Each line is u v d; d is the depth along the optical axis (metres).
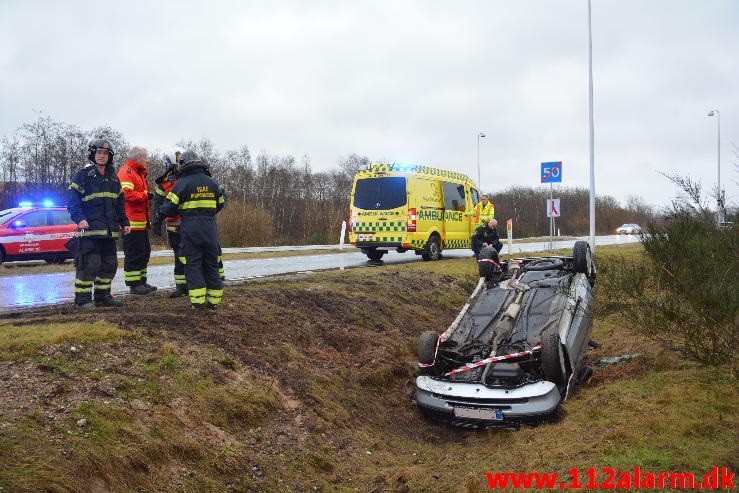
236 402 4.98
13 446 3.46
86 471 3.54
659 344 7.73
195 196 6.61
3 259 13.73
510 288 8.12
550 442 5.01
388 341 8.12
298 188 51.50
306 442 5.02
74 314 6.29
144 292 8.08
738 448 4.31
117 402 4.30
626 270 7.18
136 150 7.67
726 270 5.89
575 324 7.26
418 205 15.68
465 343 7.21
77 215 6.43
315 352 7.00
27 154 36.88
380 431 5.95
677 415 4.98
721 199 7.00
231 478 4.21
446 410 6.16
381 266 14.30
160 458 4.00
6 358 4.61
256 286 8.80
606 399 5.82
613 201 65.38
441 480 4.60
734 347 5.78
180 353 5.39
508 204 60.03
